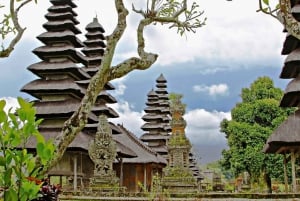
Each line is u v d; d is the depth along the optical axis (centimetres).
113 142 2930
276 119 4800
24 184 371
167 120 6650
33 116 386
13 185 375
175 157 2817
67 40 4241
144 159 4922
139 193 2564
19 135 382
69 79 4094
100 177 2850
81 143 3647
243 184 4744
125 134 5278
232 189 4059
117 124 5344
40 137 387
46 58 4209
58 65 4097
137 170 5019
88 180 3962
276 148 3127
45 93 4041
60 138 525
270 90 5212
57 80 4088
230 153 5009
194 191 2625
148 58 637
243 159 4722
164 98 6806
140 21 705
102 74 581
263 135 4712
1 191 371
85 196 2647
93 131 4144
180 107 2936
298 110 3083
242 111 5047
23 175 372
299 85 3059
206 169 6619
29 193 371
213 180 5075
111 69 594
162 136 6469
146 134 6562
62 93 4047
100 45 5019
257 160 4644
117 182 2884
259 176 4666
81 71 4291
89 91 567
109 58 589
